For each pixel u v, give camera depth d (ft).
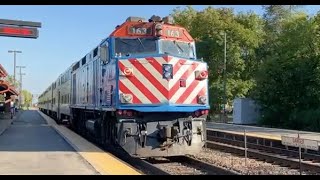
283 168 43.04
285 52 118.73
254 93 122.52
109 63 45.98
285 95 114.42
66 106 94.27
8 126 94.63
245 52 151.53
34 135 70.03
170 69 43.78
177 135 43.47
